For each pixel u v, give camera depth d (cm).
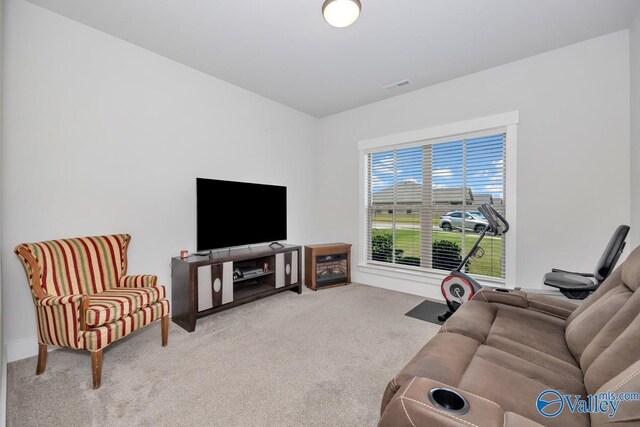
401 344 234
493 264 319
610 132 251
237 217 335
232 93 354
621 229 197
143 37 259
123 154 264
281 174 419
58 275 206
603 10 220
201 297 271
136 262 273
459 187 342
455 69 314
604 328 115
